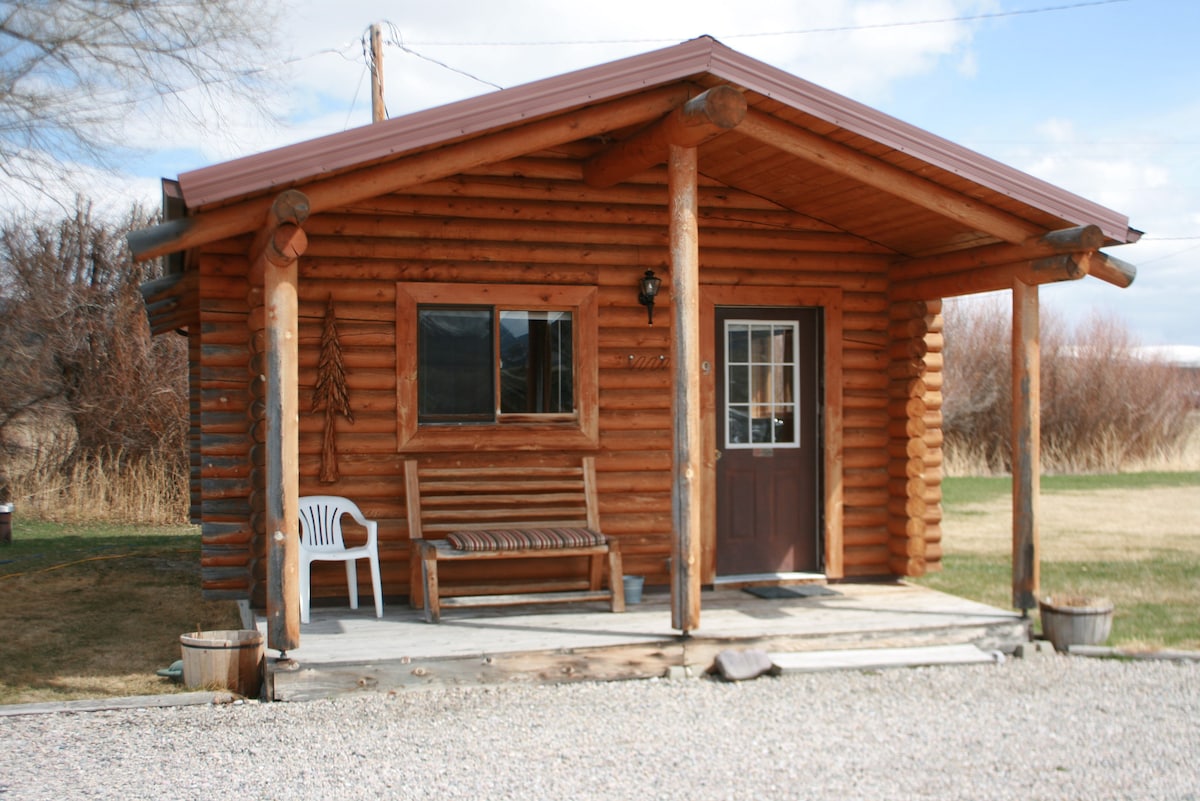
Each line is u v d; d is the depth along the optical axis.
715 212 8.52
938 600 7.94
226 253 7.47
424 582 7.09
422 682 6.12
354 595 7.55
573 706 5.88
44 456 17.03
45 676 6.54
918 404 8.70
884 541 8.93
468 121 6.05
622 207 8.30
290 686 5.93
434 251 7.89
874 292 8.91
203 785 4.65
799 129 6.73
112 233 18.05
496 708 5.83
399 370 7.79
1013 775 4.82
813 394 8.86
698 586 6.65
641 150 6.98
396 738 5.31
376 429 7.77
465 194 7.97
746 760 5.01
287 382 5.90
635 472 8.32
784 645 6.76
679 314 6.49
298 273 7.63
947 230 7.85
